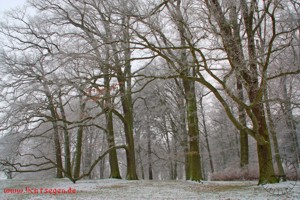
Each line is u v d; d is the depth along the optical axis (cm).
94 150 4044
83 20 2102
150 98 3150
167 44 1669
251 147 3806
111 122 2550
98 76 1595
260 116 1551
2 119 1875
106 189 1712
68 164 2775
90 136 3412
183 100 2850
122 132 4066
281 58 1703
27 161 3741
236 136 3691
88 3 1933
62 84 1634
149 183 2034
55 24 2295
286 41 1780
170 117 3231
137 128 3544
